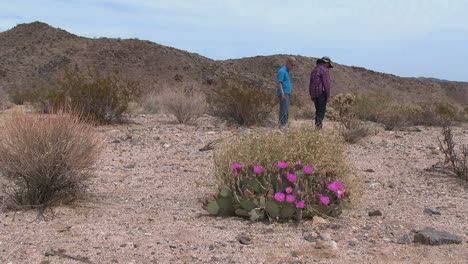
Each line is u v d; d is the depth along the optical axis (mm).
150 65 65812
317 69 10773
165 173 7336
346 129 11664
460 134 13641
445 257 3971
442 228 4773
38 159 5199
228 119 14344
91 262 3727
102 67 63906
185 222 4840
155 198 5863
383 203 5809
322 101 10836
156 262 3758
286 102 11578
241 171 5152
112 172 7309
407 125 16328
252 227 4707
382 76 86375
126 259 3803
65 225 4645
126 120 14555
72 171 5465
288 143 5605
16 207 5133
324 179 5238
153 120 15461
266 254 3979
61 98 13352
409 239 4367
